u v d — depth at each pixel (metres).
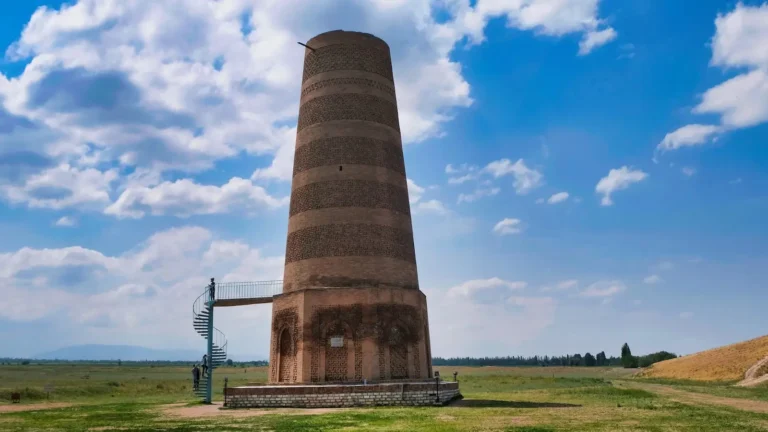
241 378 101.31
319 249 36.75
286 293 37.06
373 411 28.20
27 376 98.62
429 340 40.00
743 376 65.81
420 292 38.31
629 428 21.12
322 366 34.59
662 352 146.50
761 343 79.38
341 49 40.41
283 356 36.75
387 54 42.31
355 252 36.41
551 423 22.67
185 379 103.00
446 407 30.48
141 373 138.62
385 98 40.78
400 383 31.88
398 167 40.16
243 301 39.53
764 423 22.70
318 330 35.12
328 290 35.56
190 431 21.09
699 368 78.38
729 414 25.94
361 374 34.28
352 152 38.34
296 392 31.50
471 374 115.88
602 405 31.08
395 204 38.81
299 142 40.19
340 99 39.41
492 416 25.48
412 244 39.75
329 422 23.36
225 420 24.91
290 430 20.95
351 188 37.59
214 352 39.88
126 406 35.03
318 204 37.62
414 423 22.84
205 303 39.97
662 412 26.97
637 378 83.94
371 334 34.75
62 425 24.22
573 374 115.31
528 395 40.91
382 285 36.00
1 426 23.95
